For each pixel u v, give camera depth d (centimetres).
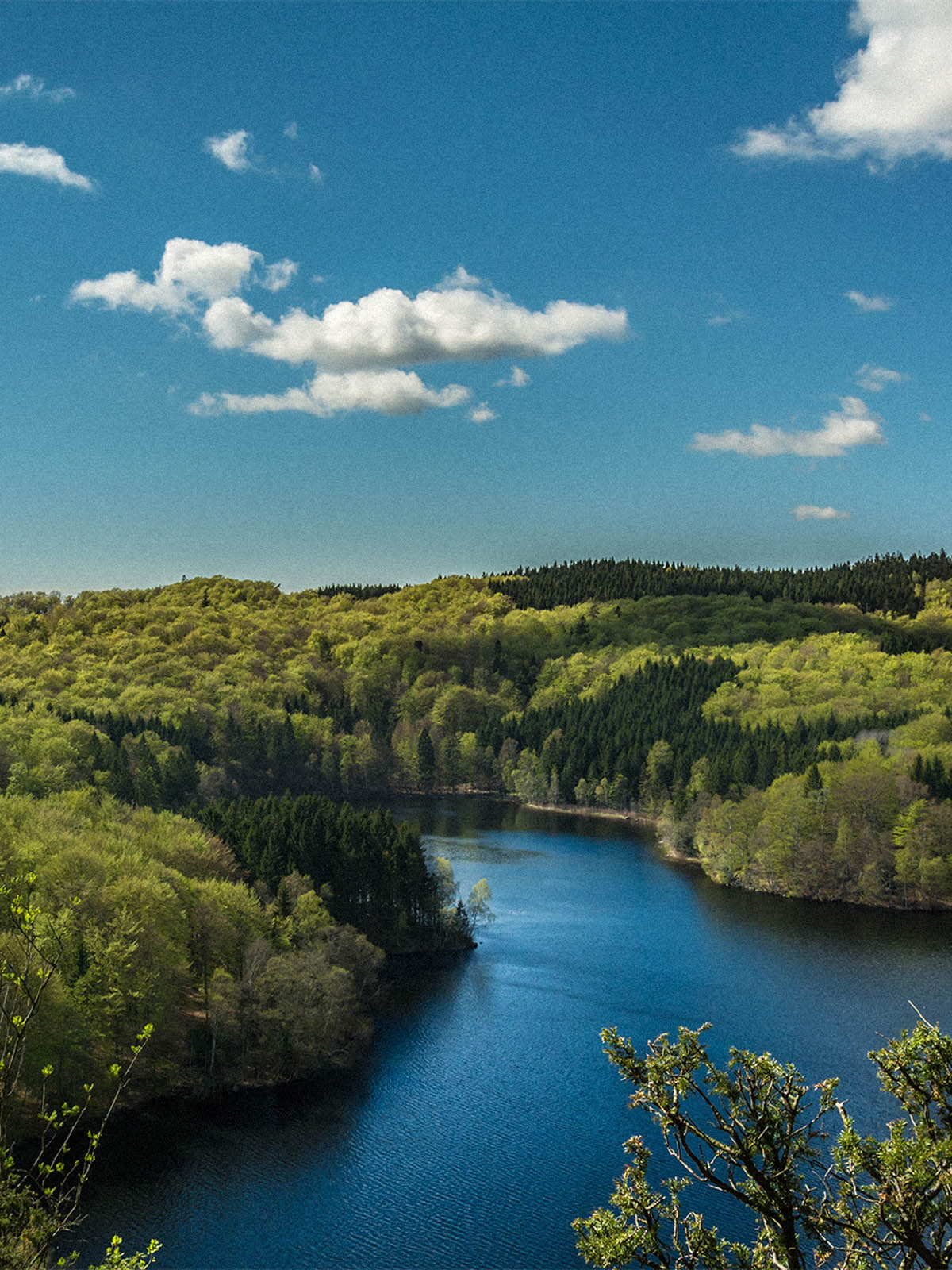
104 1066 8444
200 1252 6600
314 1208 7131
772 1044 9844
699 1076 8881
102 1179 7456
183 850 11812
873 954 12900
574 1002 11112
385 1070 9412
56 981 7919
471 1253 6644
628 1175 2025
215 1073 9038
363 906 12938
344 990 10044
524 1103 8769
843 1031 10194
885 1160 1719
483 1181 7525
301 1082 9181
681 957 12631
